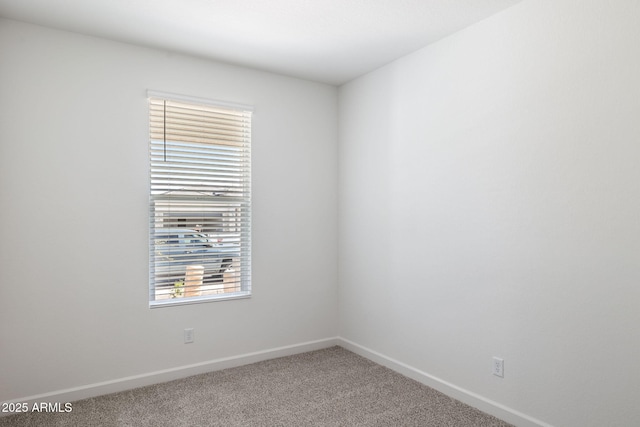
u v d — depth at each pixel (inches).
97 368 113.2
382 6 97.0
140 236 119.3
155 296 122.7
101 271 114.0
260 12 100.0
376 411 103.7
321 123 153.4
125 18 102.9
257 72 139.7
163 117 123.4
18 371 104.1
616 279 79.0
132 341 118.1
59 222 108.7
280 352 143.6
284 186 145.2
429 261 119.0
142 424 97.2
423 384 120.0
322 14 101.2
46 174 107.3
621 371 78.2
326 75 145.5
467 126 107.9
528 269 93.9
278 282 143.9
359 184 146.6
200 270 130.1
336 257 156.6
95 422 98.1
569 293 86.3
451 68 112.4
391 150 132.6
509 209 97.8
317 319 152.6
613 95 79.4
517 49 96.0
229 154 135.0
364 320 144.5
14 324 103.7
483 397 103.7
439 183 115.9
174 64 124.7
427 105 119.6
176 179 125.6
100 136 113.9
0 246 102.3
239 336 136.1
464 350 108.7
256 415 101.6
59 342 108.7
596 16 81.8
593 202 82.4
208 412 103.1
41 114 106.7
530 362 93.4
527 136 94.0
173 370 123.7
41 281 106.7
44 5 96.3
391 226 132.6
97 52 113.7
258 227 140.0
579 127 84.6
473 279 106.3
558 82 88.1
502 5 96.4
